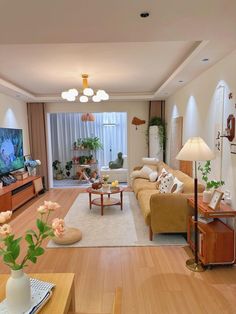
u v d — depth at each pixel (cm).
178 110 514
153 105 655
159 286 235
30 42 233
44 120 657
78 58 334
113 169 742
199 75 384
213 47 259
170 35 222
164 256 292
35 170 625
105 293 226
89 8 172
